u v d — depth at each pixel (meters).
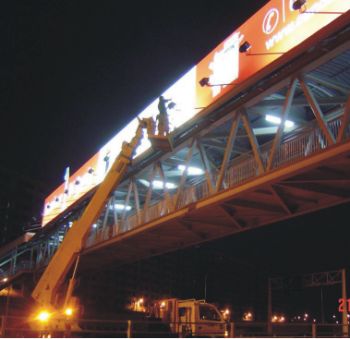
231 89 22.97
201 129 25.33
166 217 27.28
